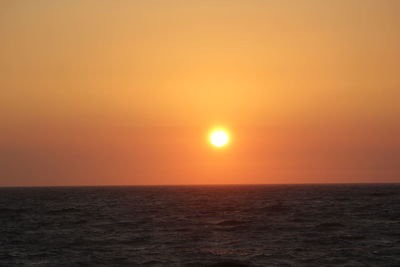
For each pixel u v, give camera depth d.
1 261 44.38
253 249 49.06
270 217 78.56
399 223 68.81
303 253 46.94
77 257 45.81
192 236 57.78
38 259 45.12
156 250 48.88
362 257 45.03
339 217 77.50
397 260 43.69
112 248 50.25
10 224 71.69
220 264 42.34
